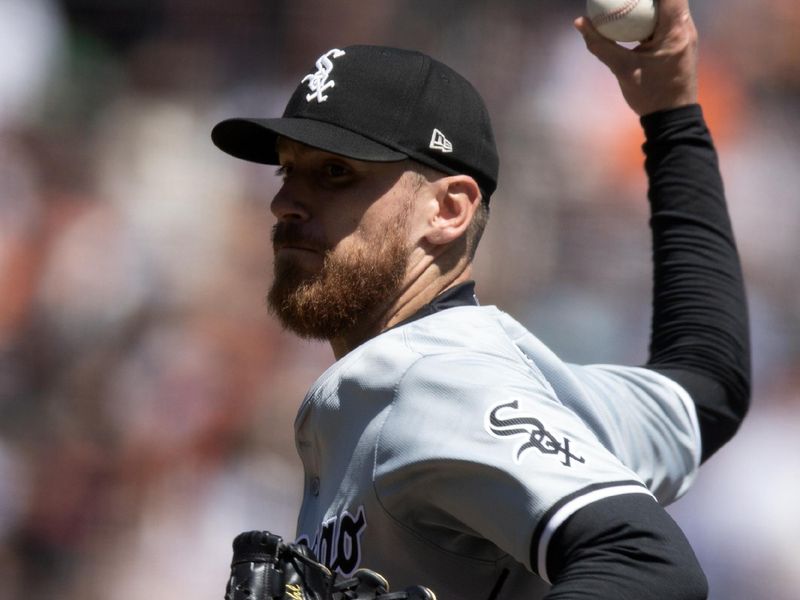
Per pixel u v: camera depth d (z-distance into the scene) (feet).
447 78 22.43
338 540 19.57
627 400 23.58
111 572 65.51
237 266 74.49
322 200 21.91
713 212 26.37
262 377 70.18
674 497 23.82
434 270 22.17
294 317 21.88
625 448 22.70
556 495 17.12
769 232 76.64
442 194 22.09
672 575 16.47
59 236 74.43
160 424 68.39
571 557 16.81
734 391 25.27
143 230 75.36
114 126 79.71
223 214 76.07
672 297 26.03
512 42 79.41
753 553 66.59
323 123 21.54
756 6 81.41
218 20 82.28
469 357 19.26
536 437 17.81
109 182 77.61
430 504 18.72
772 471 68.39
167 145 78.95
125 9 82.48
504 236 73.61
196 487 67.31
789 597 66.03
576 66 78.64
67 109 79.97
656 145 26.78
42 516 66.33
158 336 71.51
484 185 22.82
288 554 18.67
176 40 82.28
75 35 82.28
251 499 67.26
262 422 69.15
